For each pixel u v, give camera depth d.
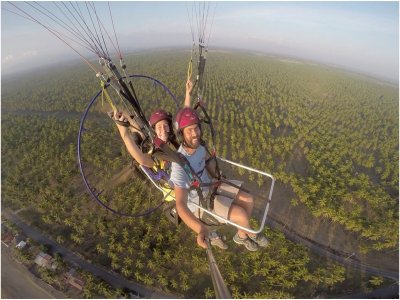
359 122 95.62
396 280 35.59
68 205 46.91
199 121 5.09
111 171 53.62
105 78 6.10
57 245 40.91
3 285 36.16
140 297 33.44
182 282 34.31
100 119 81.94
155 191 42.91
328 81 179.00
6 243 42.09
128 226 41.16
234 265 34.50
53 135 71.69
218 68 196.50
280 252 35.84
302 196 43.84
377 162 63.84
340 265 37.03
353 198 47.69
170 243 38.03
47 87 166.62
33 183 54.16
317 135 70.00
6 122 97.75
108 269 36.91
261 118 82.50
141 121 5.96
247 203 5.58
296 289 33.75
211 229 5.70
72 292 35.06
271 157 54.31
